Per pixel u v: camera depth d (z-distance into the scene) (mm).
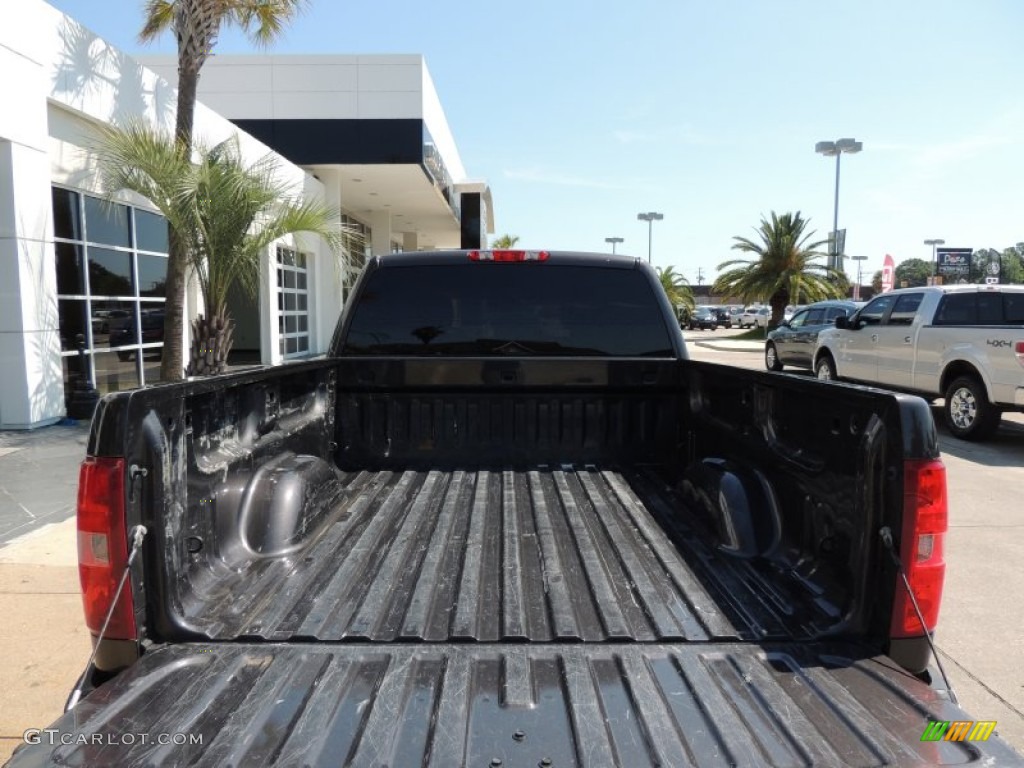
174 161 9594
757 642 2271
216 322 10359
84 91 10789
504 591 2627
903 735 1820
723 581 2701
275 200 11000
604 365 4250
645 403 4309
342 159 20812
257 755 1738
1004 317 10641
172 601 2264
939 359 10656
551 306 4320
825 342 14336
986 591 4980
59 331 10656
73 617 4328
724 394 3643
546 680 2070
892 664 2148
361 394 4262
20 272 9539
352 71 20562
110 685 1991
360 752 1755
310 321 22250
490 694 2000
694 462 3689
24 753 1736
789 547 2857
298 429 3572
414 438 4289
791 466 2818
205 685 2014
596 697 1987
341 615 2416
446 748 1772
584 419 4301
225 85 20516
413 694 1999
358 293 4316
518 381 4242
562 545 3070
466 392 4277
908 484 2154
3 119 9133
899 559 2168
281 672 2090
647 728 1849
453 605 2504
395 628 2348
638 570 2811
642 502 3623
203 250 10227
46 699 3488
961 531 6281
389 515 3428
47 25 9984
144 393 2180
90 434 2129
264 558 2855
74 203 11156
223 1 11281
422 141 20875
